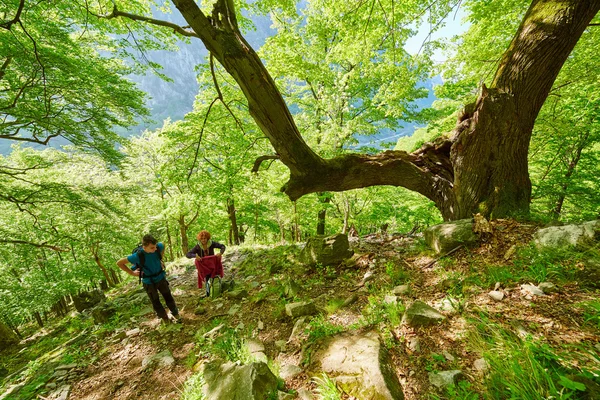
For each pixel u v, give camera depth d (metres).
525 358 1.84
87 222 12.02
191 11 3.43
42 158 12.19
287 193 4.66
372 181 4.92
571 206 11.41
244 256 8.19
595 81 6.84
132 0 6.99
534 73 3.73
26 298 15.24
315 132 11.45
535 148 9.04
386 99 7.63
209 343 3.42
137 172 18.44
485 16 6.81
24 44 6.70
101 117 8.65
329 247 5.01
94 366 3.59
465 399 1.70
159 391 2.85
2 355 6.87
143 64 9.30
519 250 3.21
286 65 8.37
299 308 3.55
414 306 2.78
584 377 1.53
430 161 5.17
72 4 6.93
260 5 6.23
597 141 8.37
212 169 12.09
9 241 9.36
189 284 6.52
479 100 4.11
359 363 2.14
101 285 23.78
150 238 3.99
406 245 5.36
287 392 2.24
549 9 3.70
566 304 2.31
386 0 5.42
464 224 3.97
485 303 2.63
